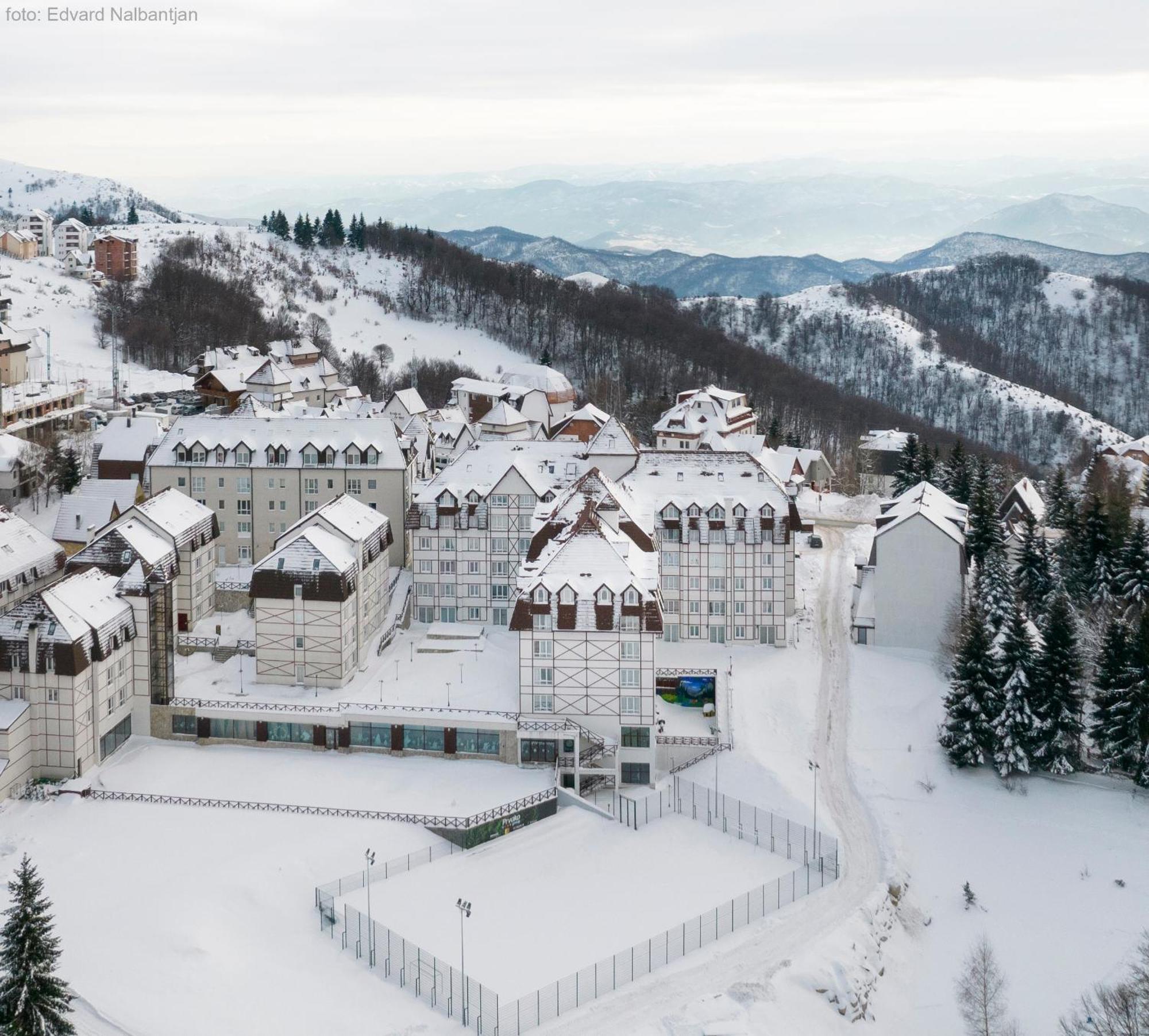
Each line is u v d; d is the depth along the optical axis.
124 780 107.81
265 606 120.88
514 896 93.38
